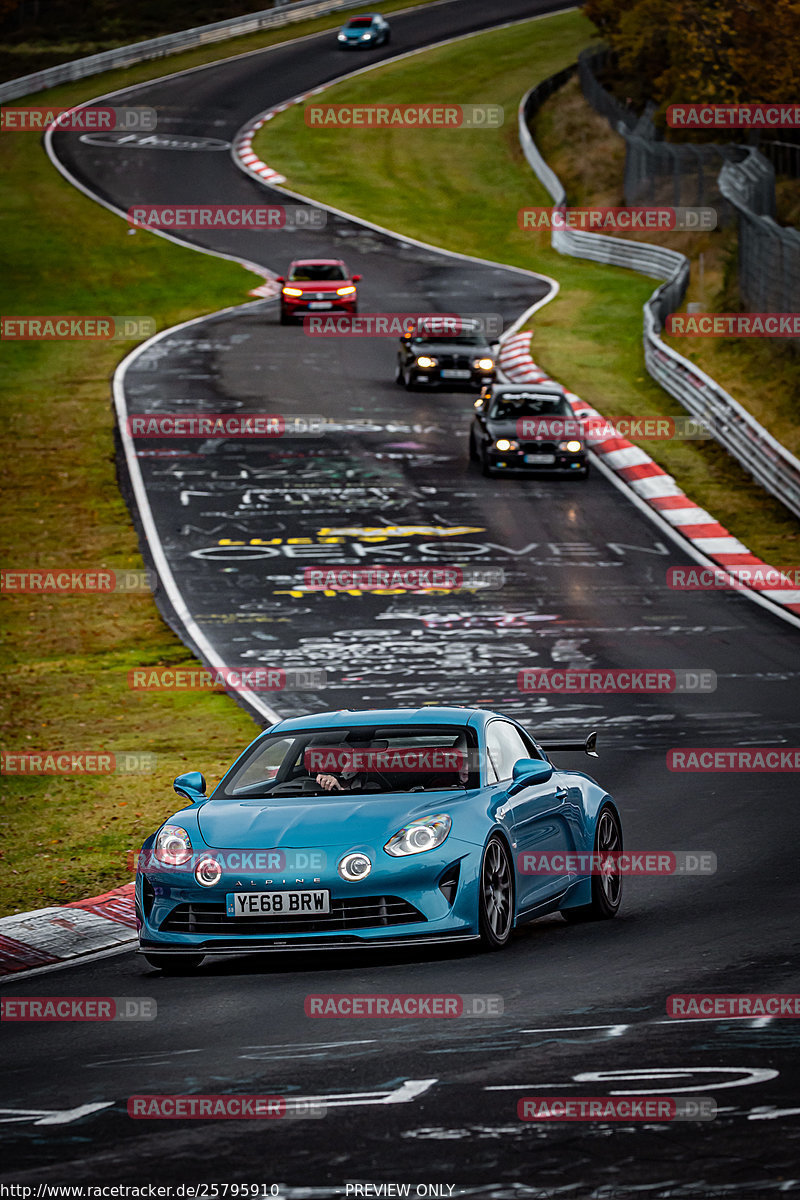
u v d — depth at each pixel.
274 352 173.25
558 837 38.28
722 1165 19.98
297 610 95.00
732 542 109.62
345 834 34.12
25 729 72.62
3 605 98.75
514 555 106.94
